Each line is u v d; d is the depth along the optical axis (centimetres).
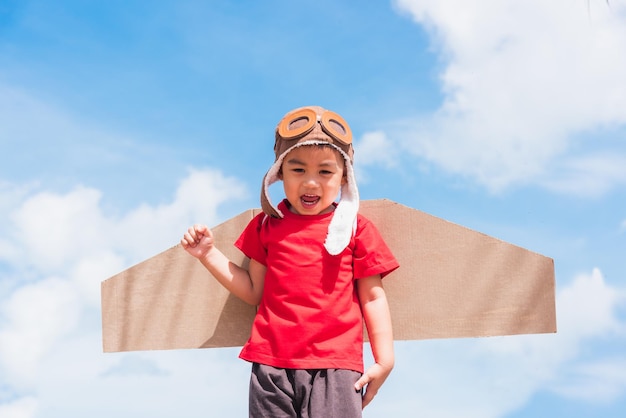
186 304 208
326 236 180
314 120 179
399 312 197
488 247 195
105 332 211
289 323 174
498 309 193
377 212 200
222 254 196
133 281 211
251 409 174
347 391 169
